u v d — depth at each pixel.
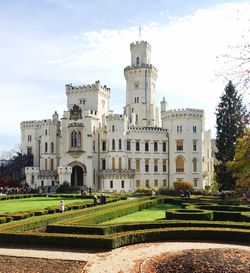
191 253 21.98
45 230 31.05
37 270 20.33
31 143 123.81
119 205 50.56
